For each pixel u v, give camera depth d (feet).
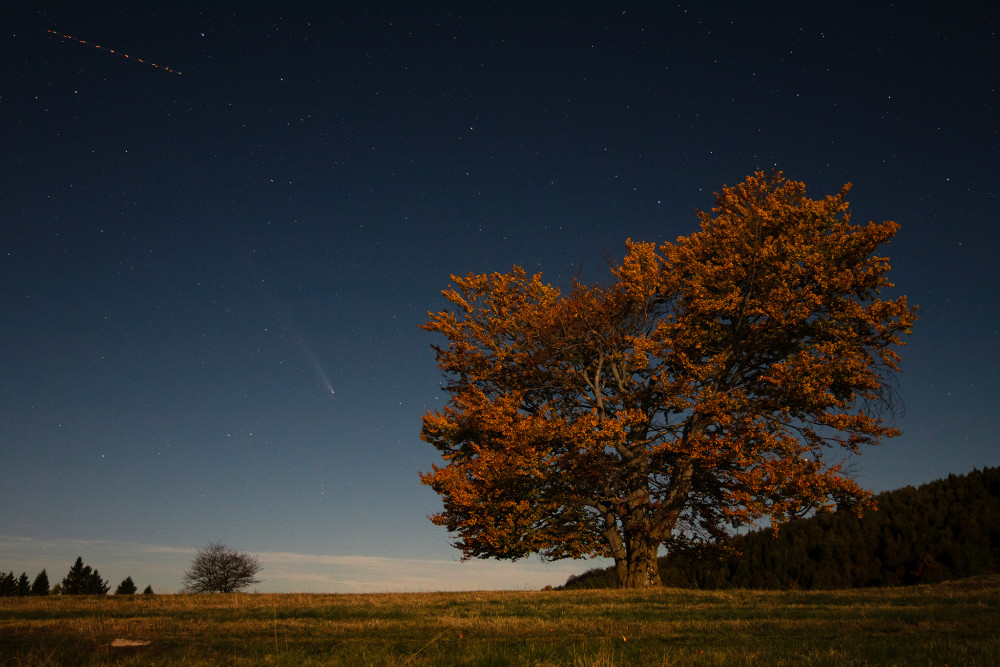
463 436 84.07
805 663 24.48
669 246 83.20
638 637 32.78
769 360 78.64
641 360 75.36
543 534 75.31
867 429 69.56
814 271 74.43
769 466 67.41
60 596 56.44
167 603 50.19
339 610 43.80
